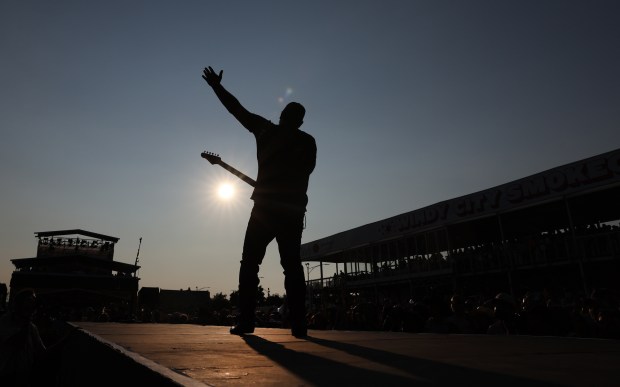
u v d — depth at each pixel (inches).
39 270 1609.3
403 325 269.1
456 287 796.0
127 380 46.6
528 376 40.8
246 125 128.3
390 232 946.1
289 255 120.3
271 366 48.7
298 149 125.3
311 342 87.4
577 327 220.4
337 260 1296.8
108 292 1480.1
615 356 60.0
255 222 123.5
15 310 170.6
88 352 77.7
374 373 43.2
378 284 988.6
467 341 92.3
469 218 756.0
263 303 2287.2
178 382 31.8
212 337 97.3
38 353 175.3
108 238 1892.2
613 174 554.3
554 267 667.4
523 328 225.3
